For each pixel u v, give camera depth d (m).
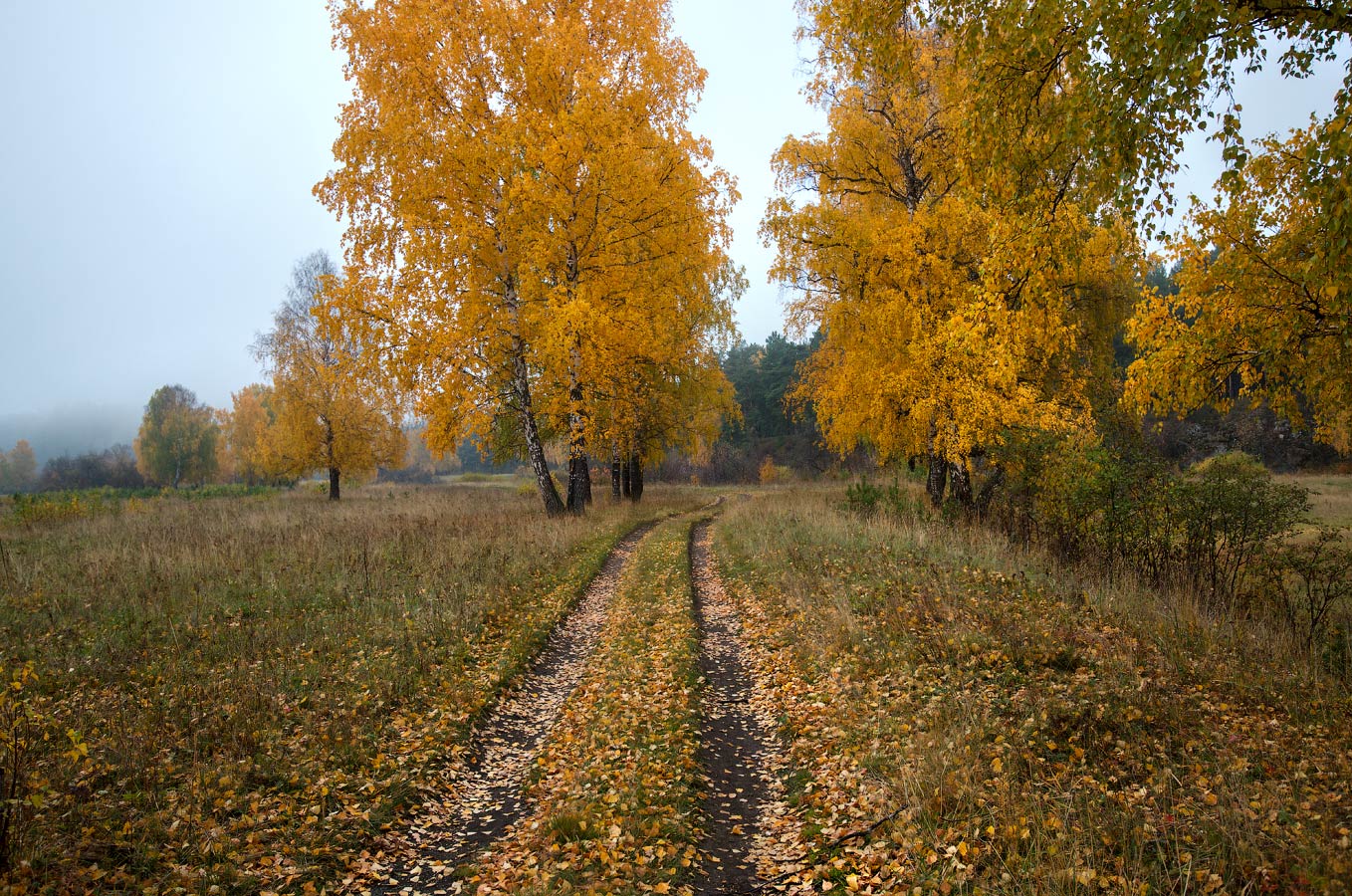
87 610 8.41
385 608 8.76
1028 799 3.91
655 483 53.56
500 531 14.13
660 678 6.86
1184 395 7.82
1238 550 8.49
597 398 17.80
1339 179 4.23
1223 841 3.41
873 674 6.24
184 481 68.25
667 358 21.27
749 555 12.63
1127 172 4.87
